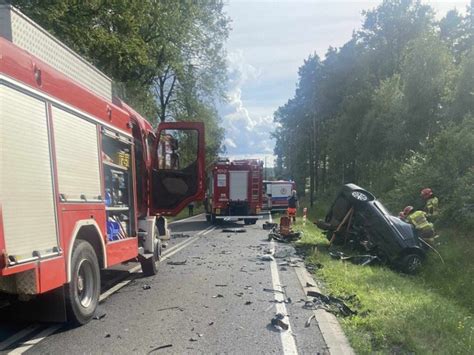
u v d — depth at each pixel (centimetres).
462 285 959
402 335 587
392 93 3095
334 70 6094
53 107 580
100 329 632
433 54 2511
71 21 1792
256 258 1309
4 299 570
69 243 605
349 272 1032
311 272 1091
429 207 1396
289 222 1823
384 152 3005
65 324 645
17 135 496
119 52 2059
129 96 2944
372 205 1305
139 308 746
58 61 676
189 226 2603
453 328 620
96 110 728
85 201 666
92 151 705
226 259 1294
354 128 3775
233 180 2767
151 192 1104
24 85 512
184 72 3581
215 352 548
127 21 2028
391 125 2889
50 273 547
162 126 1119
